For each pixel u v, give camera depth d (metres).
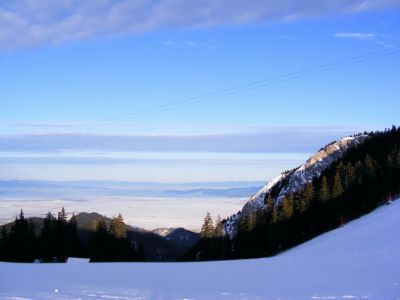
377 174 89.88
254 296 15.56
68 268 24.08
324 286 16.78
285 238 83.94
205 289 17.00
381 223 48.84
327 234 60.88
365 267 21.42
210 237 84.50
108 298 15.32
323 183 88.50
